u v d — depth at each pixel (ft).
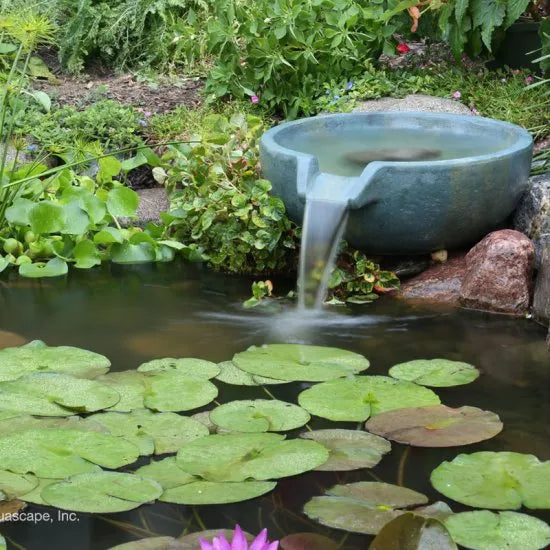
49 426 8.23
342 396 9.00
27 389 9.01
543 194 12.29
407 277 12.55
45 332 10.94
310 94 17.25
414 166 11.35
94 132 16.61
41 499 7.02
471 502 7.14
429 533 6.16
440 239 12.12
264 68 17.11
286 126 13.55
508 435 8.36
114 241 13.62
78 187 13.80
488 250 11.63
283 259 13.14
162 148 16.25
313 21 17.03
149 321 11.32
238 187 13.42
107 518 7.04
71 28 19.92
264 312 11.66
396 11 16.02
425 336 10.80
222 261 13.34
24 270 13.07
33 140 16.21
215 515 7.07
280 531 6.85
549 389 9.36
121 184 14.38
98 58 20.81
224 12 17.29
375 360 10.11
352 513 6.95
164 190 15.89
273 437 8.12
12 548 6.67
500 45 17.39
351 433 8.27
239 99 17.43
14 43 19.56
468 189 11.61
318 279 11.71
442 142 13.48
